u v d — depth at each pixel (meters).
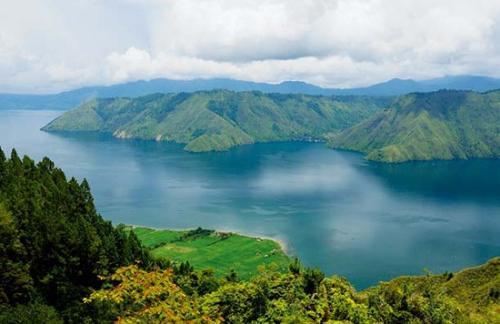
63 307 58.03
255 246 182.25
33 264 63.84
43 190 84.56
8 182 83.06
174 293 23.83
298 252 179.75
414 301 55.53
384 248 185.75
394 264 168.88
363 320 44.47
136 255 88.50
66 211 83.62
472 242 194.00
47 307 49.25
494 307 84.88
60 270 64.00
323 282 51.59
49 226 68.06
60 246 66.62
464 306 88.19
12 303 53.25
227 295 43.00
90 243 71.19
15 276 55.44
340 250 182.88
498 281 95.25
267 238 195.38
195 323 22.98
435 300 58.06
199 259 167.12
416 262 171.12
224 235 195.50
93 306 50.06
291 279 50.03
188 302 24.05
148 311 22.27
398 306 54.09
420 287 99.81
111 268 74.25
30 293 55.59
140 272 24.39
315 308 43.91
